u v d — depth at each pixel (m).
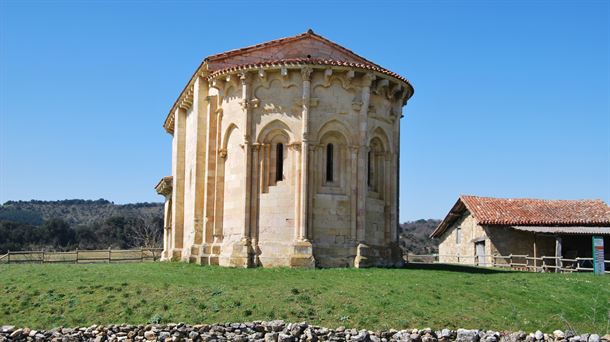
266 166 29.72
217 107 32.16
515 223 45.47
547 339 18.86
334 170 29.95
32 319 20.84
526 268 43.59
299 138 29.25
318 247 28.91
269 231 29.20
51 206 152.25
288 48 33.28
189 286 23.42
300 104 29.34
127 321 20.34
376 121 31.38
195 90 33.88
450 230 53.91
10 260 48.72
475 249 48.12
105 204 157.12
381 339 18.72
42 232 95.62
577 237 46.56
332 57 33.66
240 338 18.78
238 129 30.55
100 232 101.12
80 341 19.09
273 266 28.59
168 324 19.30
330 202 29.41
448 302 22.11
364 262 29.00
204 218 31.64
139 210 148.00
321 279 24.98
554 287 25.27
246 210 29.33
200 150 33.12
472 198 50.19
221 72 30.83
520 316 21.30
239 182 30.20
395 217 32.12
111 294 22.69
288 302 21.44
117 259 49.47
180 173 38.84
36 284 24.47
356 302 21.50
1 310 21.81
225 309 20.88
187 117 39.06
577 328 20.84
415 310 21.02
